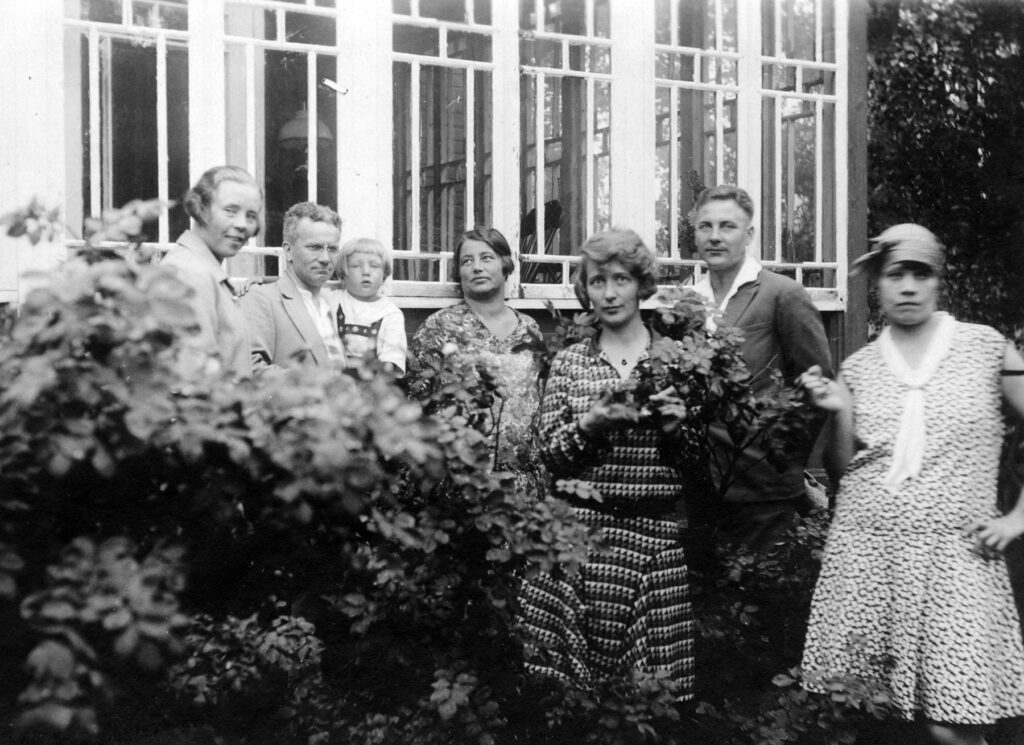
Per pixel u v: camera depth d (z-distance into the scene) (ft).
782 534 14.85
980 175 37.99
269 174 18.11
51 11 16.17
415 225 18.74
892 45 37.24
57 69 16.25
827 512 15.23
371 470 8.94
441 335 16.55
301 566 10.37
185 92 17.46
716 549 13.89
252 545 9.84
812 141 22.11
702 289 16.43
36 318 7.98
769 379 13.03
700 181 21.07
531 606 11.94
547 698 11.61
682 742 12.09
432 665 11.48
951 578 11.04
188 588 10.05
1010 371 11.32
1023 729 13.23
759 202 21.49
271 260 18.13
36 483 8.11
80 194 16.72
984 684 10.82
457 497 10.50
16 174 15.94
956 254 38.29
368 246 16.51
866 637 11.39
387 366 9.61
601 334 12.75
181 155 17.47
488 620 11.46
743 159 21.30
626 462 11.92
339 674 11.51
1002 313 38.65
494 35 19.22
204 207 12.63
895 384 11.49
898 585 11.23
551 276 20.03
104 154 16.99
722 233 15.87
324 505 9.46
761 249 21.65
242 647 10.68
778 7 21.62
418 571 10.67
